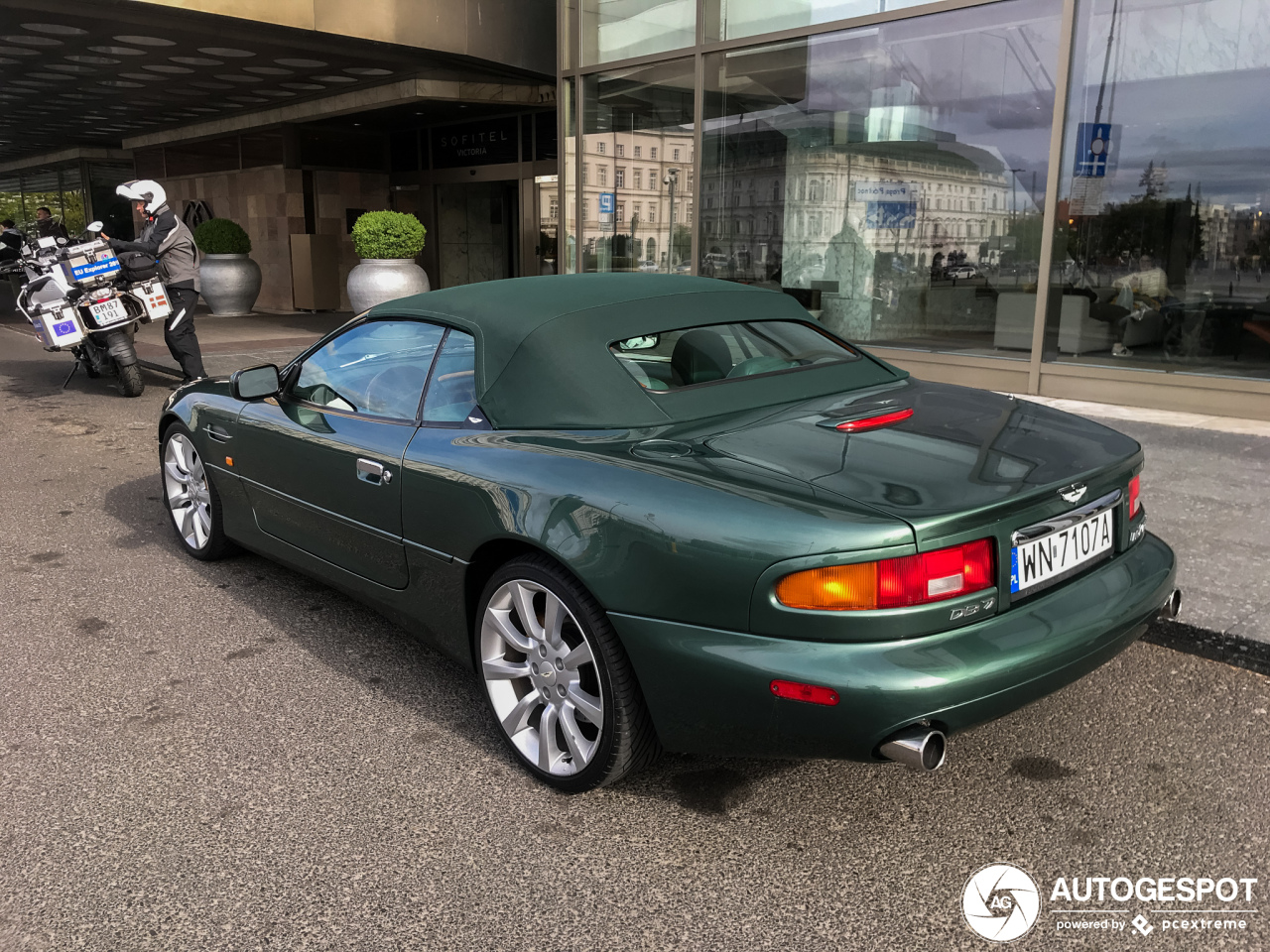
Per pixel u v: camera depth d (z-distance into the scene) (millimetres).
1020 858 2414
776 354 3232
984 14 8211
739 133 10125
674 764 2906
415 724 3135
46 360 12375
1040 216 8164
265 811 2643
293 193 18891
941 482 2340
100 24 11406
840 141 9383
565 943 2131
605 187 11391
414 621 3242
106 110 18766
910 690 2090
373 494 3230
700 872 2377
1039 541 2404
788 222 9906
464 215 18609
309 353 3881
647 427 2752
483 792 2738
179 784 2779
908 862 2406
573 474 2590
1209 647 3529
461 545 2877
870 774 2820
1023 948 2098
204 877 2367
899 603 2150
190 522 4738
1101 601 2484
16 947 2129
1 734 3076
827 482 2332
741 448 2562
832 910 2229
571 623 2680
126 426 8094
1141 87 7504
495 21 13391
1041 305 8242
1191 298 7488
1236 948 2088
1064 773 2795
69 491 6090
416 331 3350
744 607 2236
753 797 2709
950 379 8945
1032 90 8055
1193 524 4770
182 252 9344
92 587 4402
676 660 2338
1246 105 7027
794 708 2184
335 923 2199
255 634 3871
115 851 2473
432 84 14555
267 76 14828
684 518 2322
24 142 25328
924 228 8938
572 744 2672
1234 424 7102
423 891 2312
